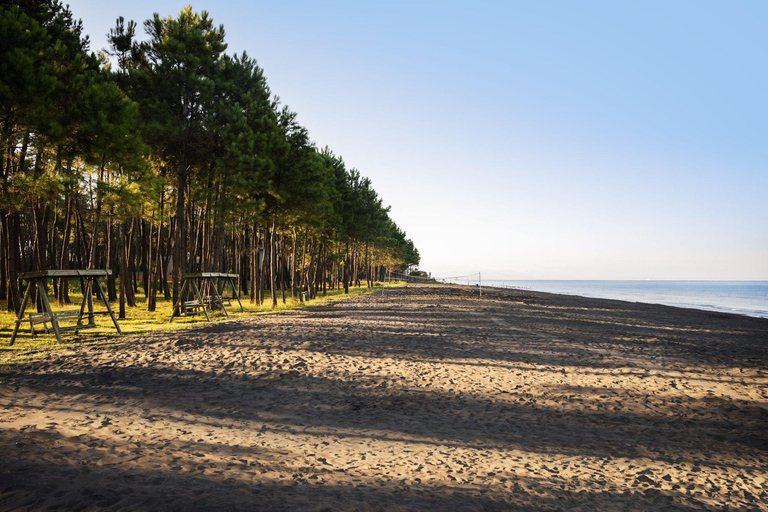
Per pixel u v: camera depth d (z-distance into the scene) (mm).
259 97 29797
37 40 15836
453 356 12195
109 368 9523
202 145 24688
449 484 4543
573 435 6309
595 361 12016
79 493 3799
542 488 4547
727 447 5934
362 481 4520
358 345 13578
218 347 12664
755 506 4273
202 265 30078
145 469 4449
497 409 7484
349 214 48625
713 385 9469
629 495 4457
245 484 4246
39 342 13414
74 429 5555
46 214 19875
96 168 19859
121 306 20828
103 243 39812
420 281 132000
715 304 58812
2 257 26625
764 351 14609
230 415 6633
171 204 29641
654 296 90188
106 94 17359
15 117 15359
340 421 6633
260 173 26938
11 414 6035
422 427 6477
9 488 3814
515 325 20875
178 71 23078
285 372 9688
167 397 7434
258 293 31969
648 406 7844
